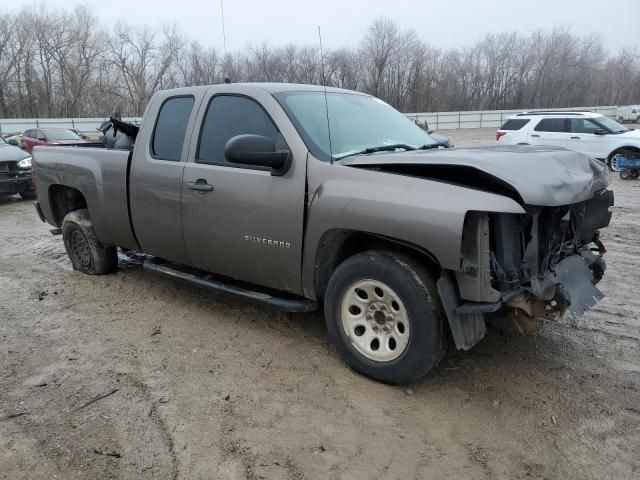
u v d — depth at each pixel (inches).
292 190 141.4
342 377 140.6
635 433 115.9
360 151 148.3
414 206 119.8
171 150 175.9
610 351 153.4
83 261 232.5
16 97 2288.4
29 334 172.2
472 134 1537.9
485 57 2486.5
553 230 126.8
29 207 455.8
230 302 196.4
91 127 1654.8
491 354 151.9
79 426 120.8
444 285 119.9
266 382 138.9
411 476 104.2
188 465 107.6
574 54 2513.5
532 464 107.1
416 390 134.0
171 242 177.8
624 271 226.1
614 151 561.9
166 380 140.9
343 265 136.4
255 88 157.6
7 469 107.1
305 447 112.7
